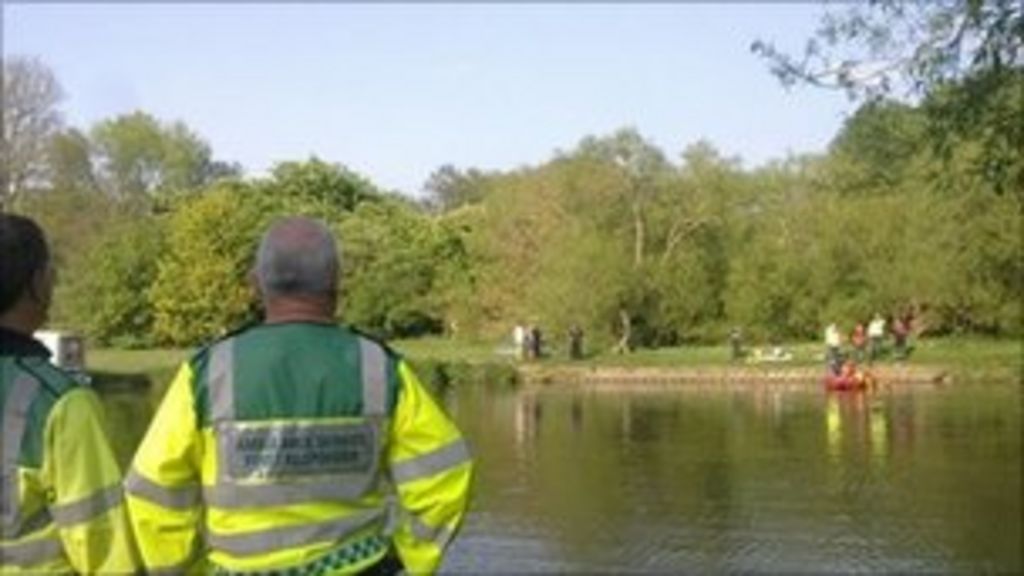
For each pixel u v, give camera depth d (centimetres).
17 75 7294
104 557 417
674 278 6391
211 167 10869
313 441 425
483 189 9781
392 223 7862
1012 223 5206
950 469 2803
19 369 423
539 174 6631
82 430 420
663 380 5606
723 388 5291
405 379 438
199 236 7300
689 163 6581
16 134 7319
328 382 428
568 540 2166
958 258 5491
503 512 2431
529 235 6619
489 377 5722
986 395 4622
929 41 1030
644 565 1973
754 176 6581
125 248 7475
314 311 440
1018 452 3030
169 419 427
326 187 8725
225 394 425
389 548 434
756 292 6331
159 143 10369
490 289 6738
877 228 5903
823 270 6116
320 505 423
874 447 3200
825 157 6069
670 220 6556
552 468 2994
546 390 5347
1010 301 5566
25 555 418
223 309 7288
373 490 433
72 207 7800
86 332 7406
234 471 422
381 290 7388
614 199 6506
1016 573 1856
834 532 2172
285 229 444
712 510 2403
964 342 5825
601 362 5844
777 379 5362
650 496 2570
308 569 420
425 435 436
